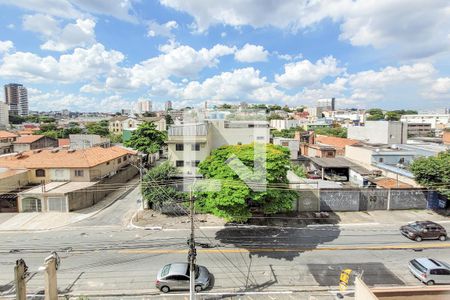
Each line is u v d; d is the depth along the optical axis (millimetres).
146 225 22328
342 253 17625
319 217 23688
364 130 54406
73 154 31641
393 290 9617
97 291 13742
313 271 15570
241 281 14656
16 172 28188
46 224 22656
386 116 122812
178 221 23125
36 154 32469
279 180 19312
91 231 21250
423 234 19297
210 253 17641
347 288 13938
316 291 13828
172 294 13609
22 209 25375
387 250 18016
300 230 21281
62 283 14336
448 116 118250
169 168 25359
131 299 13219
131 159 41312
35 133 68750
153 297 13406
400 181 29641
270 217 23594
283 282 14578
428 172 23797
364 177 33031
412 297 9633
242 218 17484
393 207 25656
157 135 43438
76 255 17359
